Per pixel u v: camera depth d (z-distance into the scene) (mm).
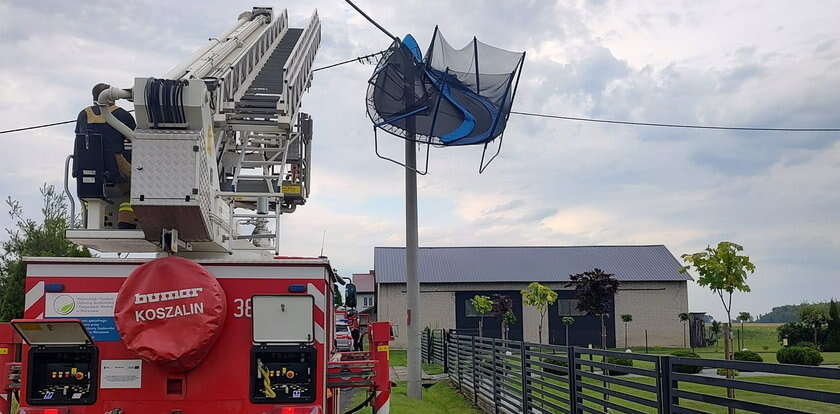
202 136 6727
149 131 6574
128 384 6629
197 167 6547
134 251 8477
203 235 7141
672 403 7023
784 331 42875
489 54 16141
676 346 49250
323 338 6762
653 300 49750
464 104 16453
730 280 15414
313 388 6699
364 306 58656
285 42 15523
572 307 50031
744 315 39469
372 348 7684
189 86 6594
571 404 9898
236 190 10562
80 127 7652
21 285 19469
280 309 6727
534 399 11797
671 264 51250
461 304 50125
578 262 51750
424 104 16047
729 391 10992
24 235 25391
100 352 6641
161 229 6824
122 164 7656
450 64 16016
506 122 16844
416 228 16984
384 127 16484
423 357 37156
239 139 11094
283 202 12227
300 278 6801
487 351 15727
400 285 50281
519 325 49750
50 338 6531
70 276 6715
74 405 6578
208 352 6680
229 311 6746
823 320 40906
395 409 13680
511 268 51219
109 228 7891
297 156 12172
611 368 8562
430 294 50062
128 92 6605
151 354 6391
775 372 5324
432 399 18016
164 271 6551
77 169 7590
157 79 6652
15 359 7000
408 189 17016
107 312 6699
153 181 6512
